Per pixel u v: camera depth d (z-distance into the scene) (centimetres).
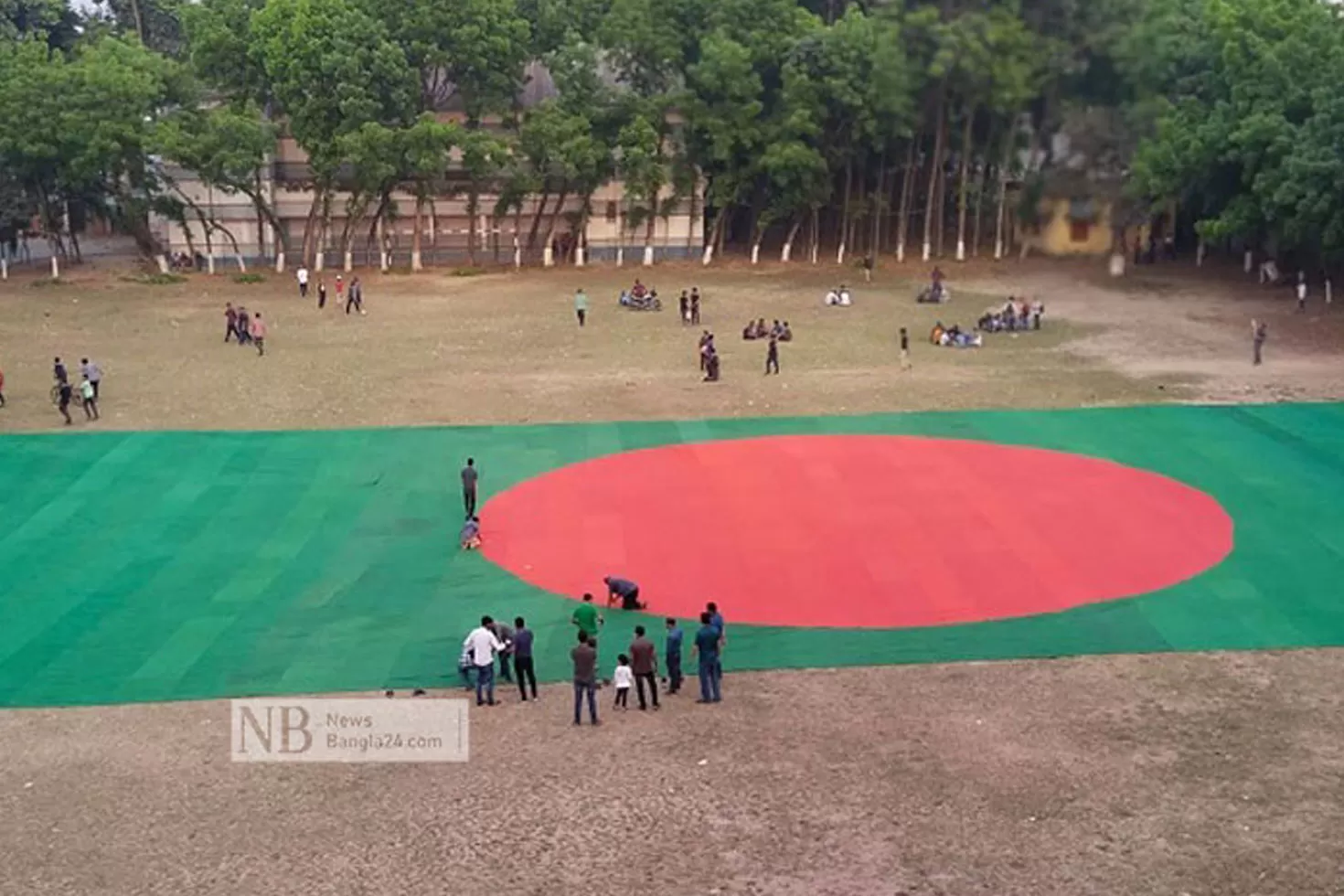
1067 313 6538
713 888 1856
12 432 4325
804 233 8662
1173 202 7056
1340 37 6338
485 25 7638
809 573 3153
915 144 7862
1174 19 6347
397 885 1873
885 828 2008
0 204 7525
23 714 2467
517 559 3275
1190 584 3056
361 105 7369
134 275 7819
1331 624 2833
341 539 3412
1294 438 4206
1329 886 1844
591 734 2353
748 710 2452
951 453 4109
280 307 6862
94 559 3272
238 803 2112
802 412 4625
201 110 7788
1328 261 6644
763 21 7888
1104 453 4084
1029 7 5991
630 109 7906
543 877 1889
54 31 9850
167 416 4547
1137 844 1953
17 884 1877
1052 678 2580
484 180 7969
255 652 2741
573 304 6912
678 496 3725
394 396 4853
